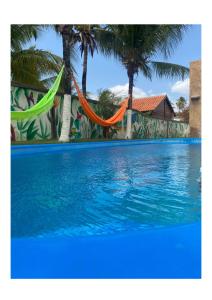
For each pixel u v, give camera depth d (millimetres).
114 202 3115
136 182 4203
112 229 2350
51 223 2486
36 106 7445
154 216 2664
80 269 1832
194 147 11141
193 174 4914
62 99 10609
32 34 10914
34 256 1939
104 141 10969
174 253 1966
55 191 3586
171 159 7020
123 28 12734
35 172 4789
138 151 8922
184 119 38344
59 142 8867
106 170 5191
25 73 10570
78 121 11578
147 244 2072
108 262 1880
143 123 16766
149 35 13031
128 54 13336
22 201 3133
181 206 2979
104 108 13289
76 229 2342
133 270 1821
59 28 9234
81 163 5887
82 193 3510
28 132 9211
